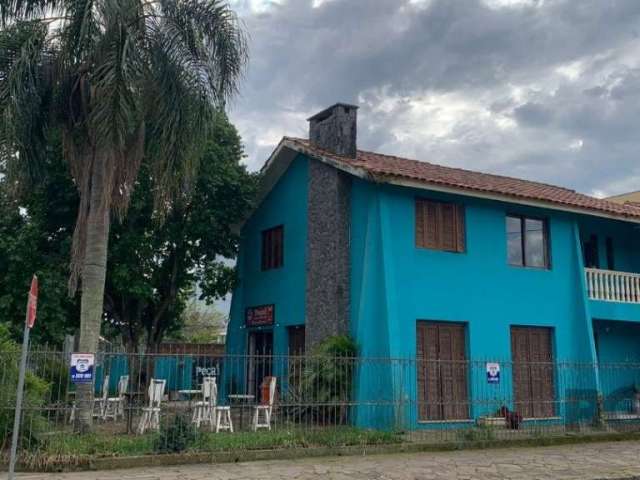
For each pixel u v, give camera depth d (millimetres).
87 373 11703
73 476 10477
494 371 15586
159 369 19234
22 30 13875
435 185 16922
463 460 12797
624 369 20297
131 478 10406
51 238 19312
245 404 14758
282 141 20188
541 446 14891
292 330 20141
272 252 21562
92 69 13516
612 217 19953
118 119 12977
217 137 20906
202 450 12055
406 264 17016
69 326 19828
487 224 18609
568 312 19422
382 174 16344
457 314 17562
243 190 20875
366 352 16422
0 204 17953
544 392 18609
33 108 13672
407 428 14914
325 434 13492
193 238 21125
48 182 18125
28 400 11484
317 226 18891
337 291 17609
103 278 13977
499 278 18469
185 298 23859
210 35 14148
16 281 17984
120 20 13109
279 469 11445
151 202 18969
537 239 19578
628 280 20656
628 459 13242
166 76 13773
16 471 10695
